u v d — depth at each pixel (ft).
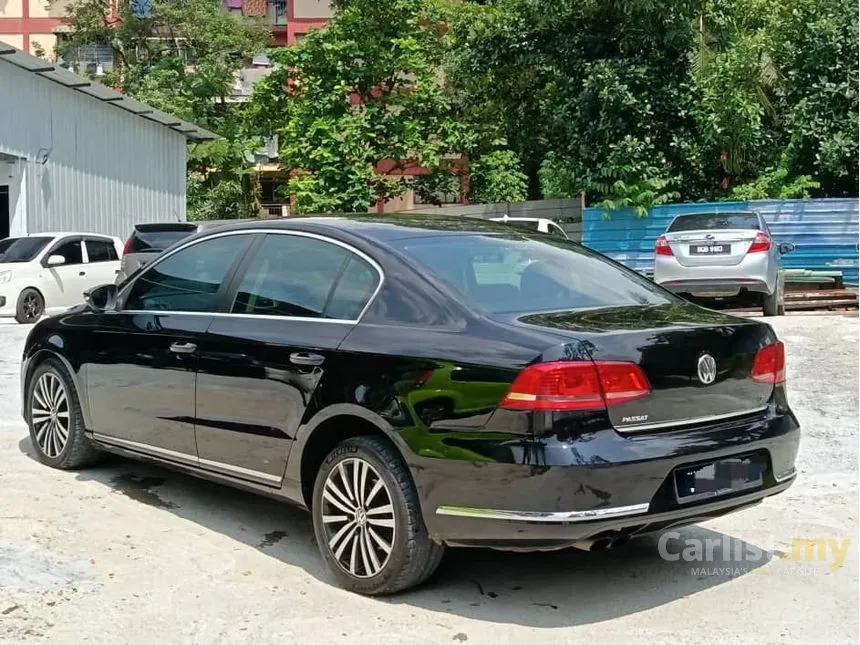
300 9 114.73
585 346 12.05
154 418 17.16
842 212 56.18
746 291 40.27
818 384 27.89
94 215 72.59
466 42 69.92
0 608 12.87
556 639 12.10
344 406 13.51
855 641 12.09
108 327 18.31
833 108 59.52
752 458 13.33
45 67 64.90
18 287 48.93
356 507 13.60
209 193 94.53
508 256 15.24
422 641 12.01
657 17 59.82
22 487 18.65
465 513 12.25
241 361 15.23
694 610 13.10
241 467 15.47
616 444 11.86
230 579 14.14
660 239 41.24
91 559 14.83
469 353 12.50
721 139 59.26
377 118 65.92
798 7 60.90
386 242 14.74
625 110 59.77
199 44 101.81
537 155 77.56
